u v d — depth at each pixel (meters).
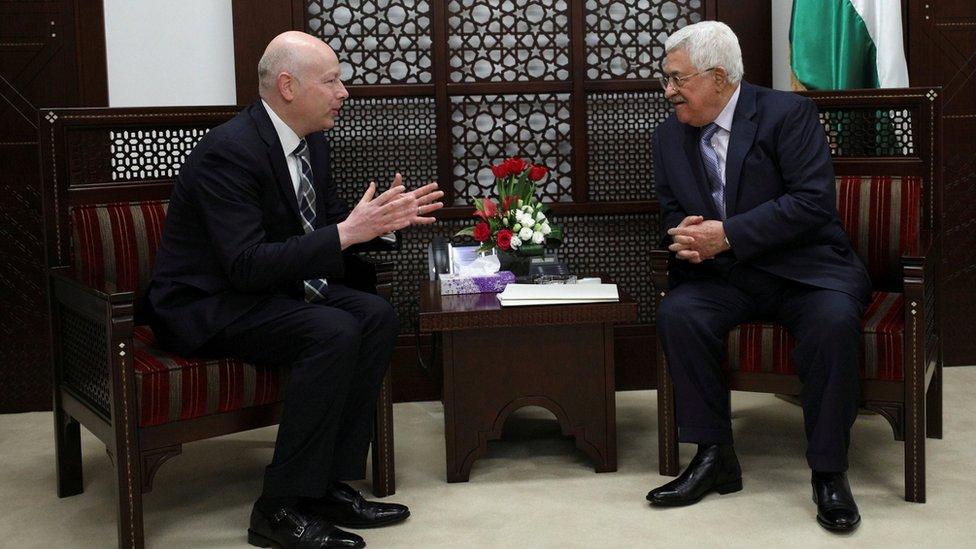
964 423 3.31
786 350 2.70
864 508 2.62
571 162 3.76
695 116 2.87
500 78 3.72
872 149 3.29
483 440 2.91
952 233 3.93
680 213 2.96
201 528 2.63
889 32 3.40
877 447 3.10
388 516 2.61
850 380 2.58
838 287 2.71
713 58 2.79
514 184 3.10
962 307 3.96
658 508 2.66
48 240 2.85
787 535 2.46
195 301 2.59
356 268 2.90
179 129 3.04
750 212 2.76
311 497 2.59
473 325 2.83
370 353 2.65
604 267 3.83
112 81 3.60
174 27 3.60
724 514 2.61
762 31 3.73
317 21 3.66
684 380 2.73
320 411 2.47
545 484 2.88
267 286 2.54
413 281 3.77
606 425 2.93
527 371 2.90
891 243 3.10
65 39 3.57
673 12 3.74
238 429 2.57
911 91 3.12
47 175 2.85
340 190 3.72
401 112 3.71
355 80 3.71
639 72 3.76
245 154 2.58
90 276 2.84
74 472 2.90
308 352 2.49
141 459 2.42
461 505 2.74
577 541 2.46
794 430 3.30
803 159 2.79
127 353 2.37
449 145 3.71
